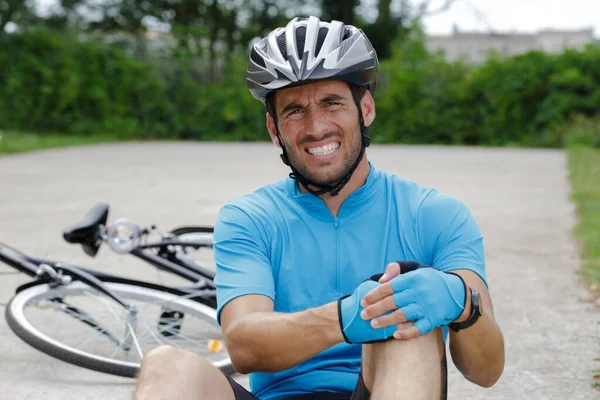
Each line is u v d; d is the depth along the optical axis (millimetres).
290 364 2098
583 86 23391
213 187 11086
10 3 25250
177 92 25719
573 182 11477
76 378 3668
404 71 24922
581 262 6215
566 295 5223
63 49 24422
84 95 24703
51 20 28156
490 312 2256
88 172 13219
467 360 2182
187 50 26031
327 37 2336
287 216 2373
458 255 2320
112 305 4152
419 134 24797
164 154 18031
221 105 25500
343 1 28422
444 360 2051
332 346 2215
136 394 1959
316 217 2365
